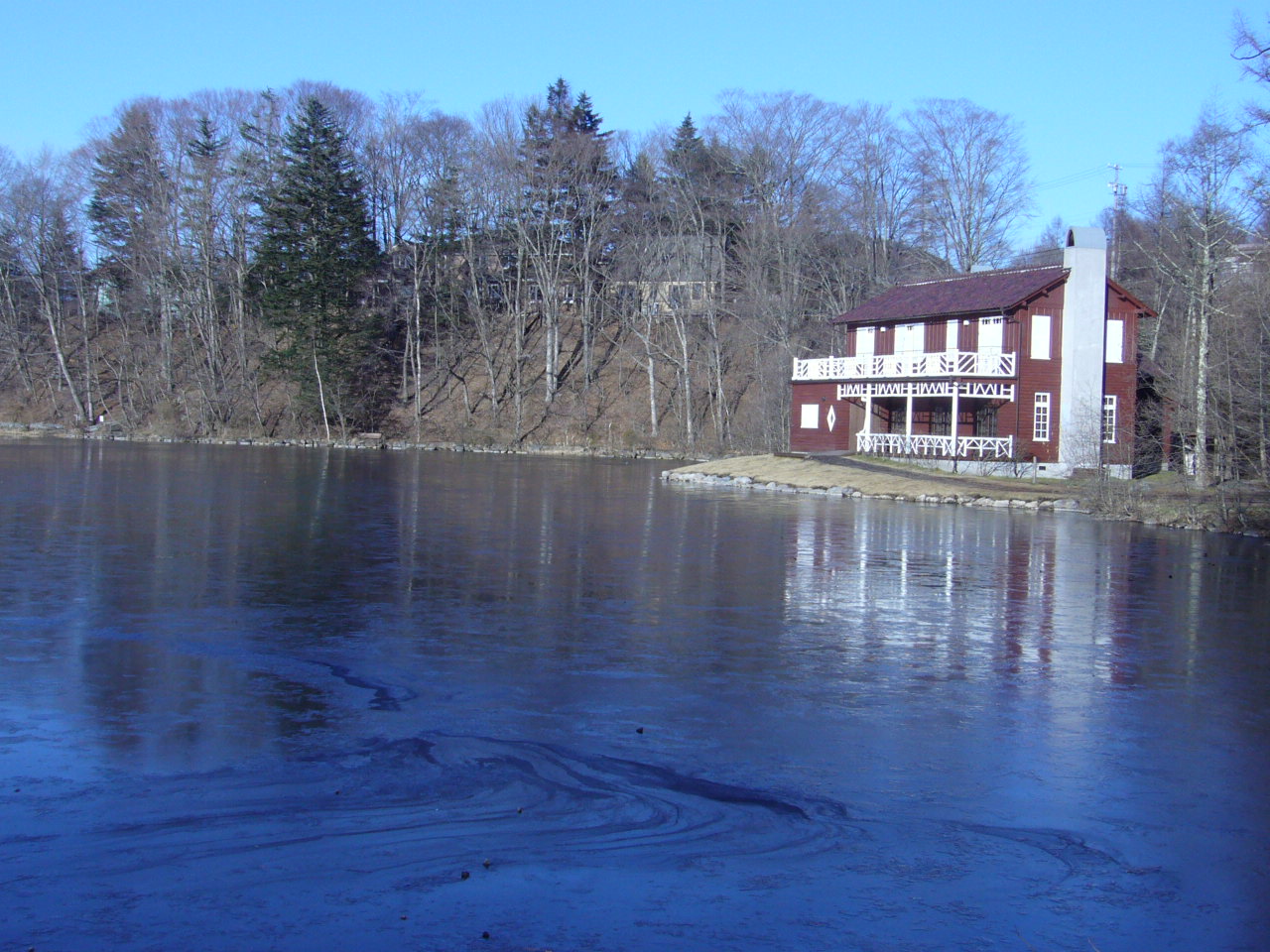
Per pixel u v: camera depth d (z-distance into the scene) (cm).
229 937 662
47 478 3909
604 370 7700
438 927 683
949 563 2266
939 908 730
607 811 874
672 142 8006
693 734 1075
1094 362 4669
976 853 816
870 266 7081
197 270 7850
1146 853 825
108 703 1133
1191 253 5219
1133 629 1630
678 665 1348
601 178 7881
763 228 6744
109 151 7881
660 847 809
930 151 7181
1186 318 4753
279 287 7344
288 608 1639
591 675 1289
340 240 7244
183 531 2505
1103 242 4697
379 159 8331
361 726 1075
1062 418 4641
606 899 725
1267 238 3369
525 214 7831
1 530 2453
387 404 7650
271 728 1062
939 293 5212
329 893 721
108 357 8138
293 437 7162
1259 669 1387
